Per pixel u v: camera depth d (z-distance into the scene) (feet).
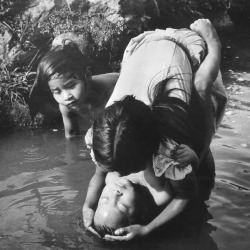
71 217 5.04
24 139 6.72
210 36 5.16
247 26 11.02
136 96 4.56
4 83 7.32
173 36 5.08
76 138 6.64
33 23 7.97
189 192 4.59
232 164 5.95
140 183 4.71
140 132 3.91
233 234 4.77
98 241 4.67
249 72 8.74
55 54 5.89
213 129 4.99
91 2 8.38
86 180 5.71
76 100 5.93
